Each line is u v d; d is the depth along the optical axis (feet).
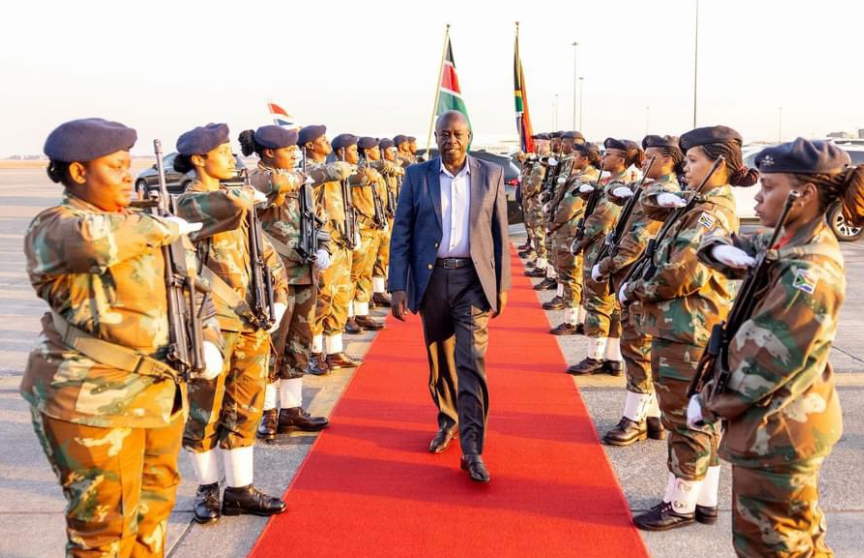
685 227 11.83
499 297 14.03
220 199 11.08
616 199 17.33
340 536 11.51
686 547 11.18
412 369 20.98
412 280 14.37
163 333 8.59
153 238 8.04
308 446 15.37
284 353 16.02
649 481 13.56
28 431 16.39
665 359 11.66
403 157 41.16
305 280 15.71
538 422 16.65
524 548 11.11
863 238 44.83
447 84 32.68
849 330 24.97
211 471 12.21
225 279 11.79
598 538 11.43
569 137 30.99
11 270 39.11
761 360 7.38
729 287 11.82
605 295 19.93
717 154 12.01
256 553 11.03
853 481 13.33
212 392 11.71
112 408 8.20
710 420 8.14
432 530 11.68
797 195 7.34
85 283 8.16
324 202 19.21
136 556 9.25
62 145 8.11
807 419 7.58
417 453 14.88
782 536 7.82
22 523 12.16
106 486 8.32
